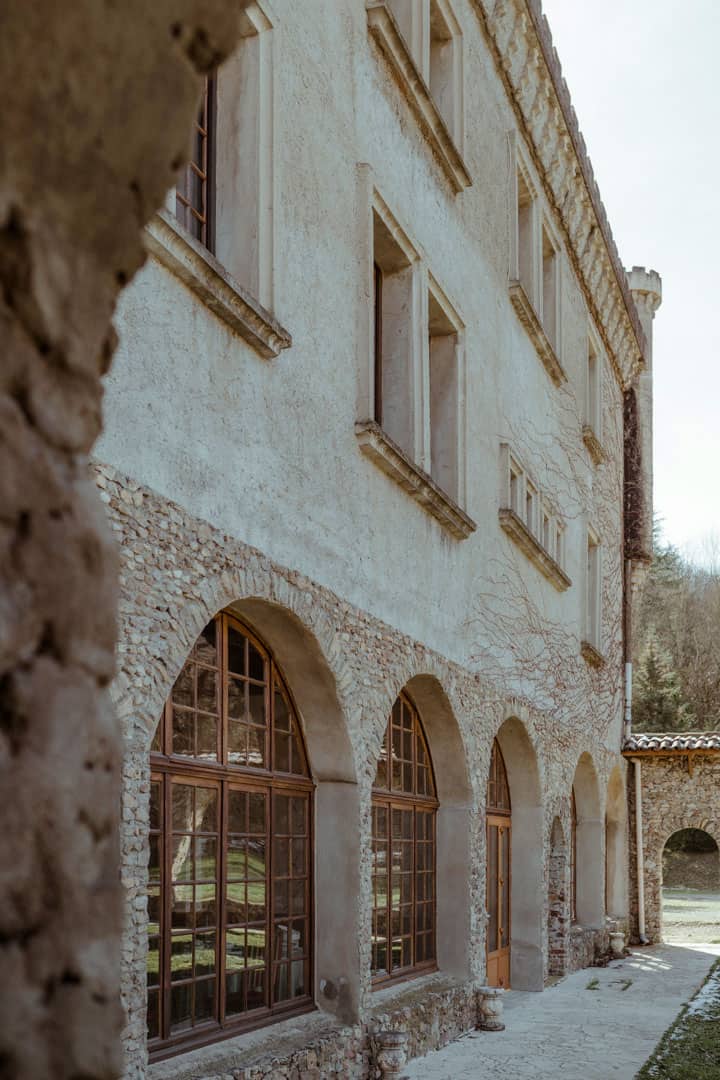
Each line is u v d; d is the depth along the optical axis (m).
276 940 9.19
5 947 1.74
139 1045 6.19
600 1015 14.72
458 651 13.20
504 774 17.06
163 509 6.91
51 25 1.81
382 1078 9.77
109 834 2.03
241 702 8.88
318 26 9.70
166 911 7.44
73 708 1.92
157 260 6.96
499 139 15.94
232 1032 8.27
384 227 11.18
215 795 8.34
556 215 19.33
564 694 19.05
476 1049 12.06
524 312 16.56
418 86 11.78
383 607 10.74
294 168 9.04
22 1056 1.74
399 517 11.33
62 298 1.96
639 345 26.66
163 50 2.07
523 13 15.95
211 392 7.60
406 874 12.55
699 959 21.88
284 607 8.52
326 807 10.00
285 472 8.66
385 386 11.91
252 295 8.37
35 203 1.89
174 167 2.23
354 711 9.89
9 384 1.85
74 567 1.94
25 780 1.79
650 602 60.59
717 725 56.50
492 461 15.04
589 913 22.27
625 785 24.92
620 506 26.22
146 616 6.64
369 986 10.01
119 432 6.51
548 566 17.58
